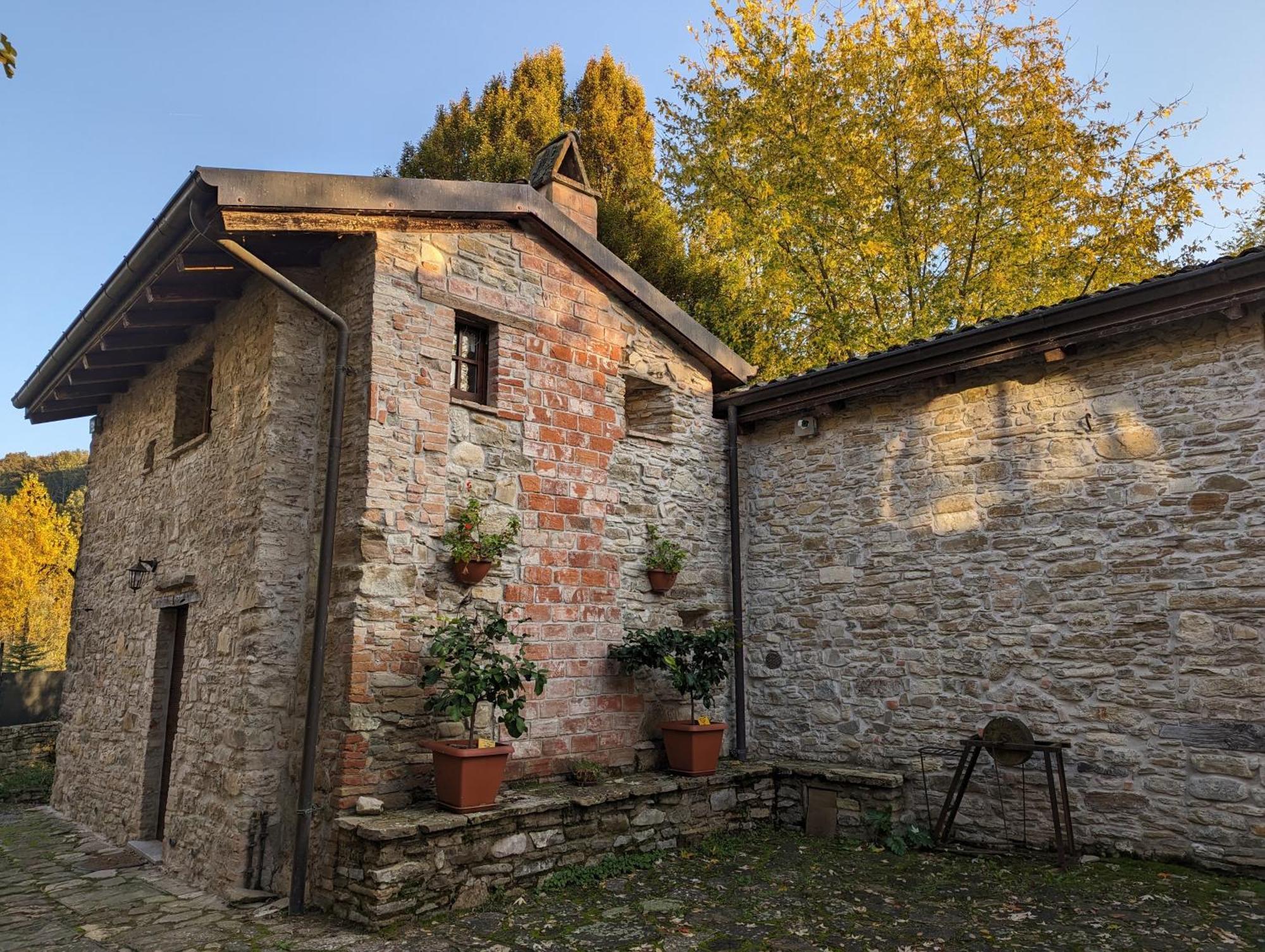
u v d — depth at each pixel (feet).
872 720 22.17
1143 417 18.52
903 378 21.93
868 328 44.65
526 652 20.15
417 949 13.87
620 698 22.02
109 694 25.79
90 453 31.22
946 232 43.16
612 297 24.03
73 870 19.94
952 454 21.58
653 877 17.78
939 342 20.59
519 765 19.61
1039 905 15.29
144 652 23.84
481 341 21.17
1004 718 19.07
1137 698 17.93
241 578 18.74
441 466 19.03
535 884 17.02
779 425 25.57
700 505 25.40
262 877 17.08
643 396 25.80
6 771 34.42
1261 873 15.98
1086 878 16.62
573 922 15.07
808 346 46.24
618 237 40.27
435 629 18.33
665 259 41.39
